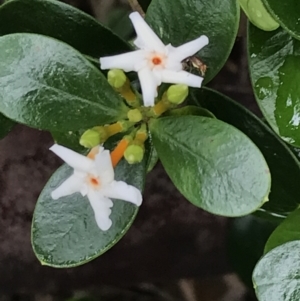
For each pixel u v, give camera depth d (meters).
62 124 0.07
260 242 0.12
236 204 0.06
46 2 0.08
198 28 0.07
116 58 0.07
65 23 0.08
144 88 0.06
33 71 0.07
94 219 0.07
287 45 0.08
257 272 0.07
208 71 0.07
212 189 0.07
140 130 0.07
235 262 0.12
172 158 0.07
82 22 0.08
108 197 0.07
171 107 0.07
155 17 0.07
